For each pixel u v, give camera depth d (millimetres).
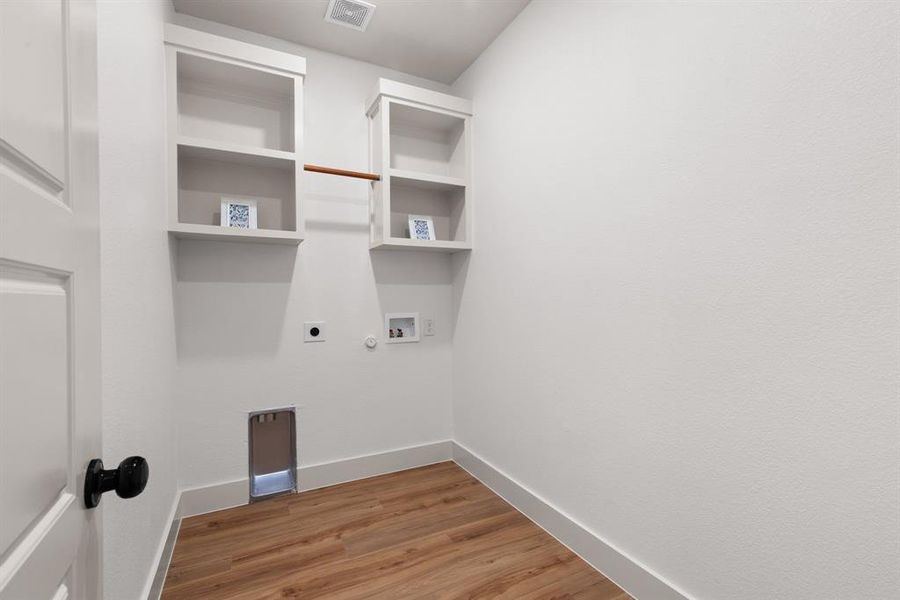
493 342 2186
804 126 949
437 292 2582
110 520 904
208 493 1937
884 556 833
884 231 830
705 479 1167
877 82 837
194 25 1973
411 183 2355
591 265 1555
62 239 510
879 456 841
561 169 1701
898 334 814
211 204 1982
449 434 2613
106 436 901
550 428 1777
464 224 2396
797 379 968
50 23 490
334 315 2270
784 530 994
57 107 508
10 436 393
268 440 2141
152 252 1354
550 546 1660
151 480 1290
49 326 480
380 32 2107
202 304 1960
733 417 1099
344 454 2297
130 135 1120
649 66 1320
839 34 891
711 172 1144
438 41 2180
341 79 2305
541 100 1816
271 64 1865
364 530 1774
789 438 985
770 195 1013
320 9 1941
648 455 1337
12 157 405
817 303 932
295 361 2170
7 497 384
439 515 1904
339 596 1385
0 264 381
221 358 1998
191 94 1962
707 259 1157
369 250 2365
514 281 2006
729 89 1100
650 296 1326
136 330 1137
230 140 2031
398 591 1407
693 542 1200
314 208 2225
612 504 1472
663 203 1279
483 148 2271
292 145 2107
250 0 1871
